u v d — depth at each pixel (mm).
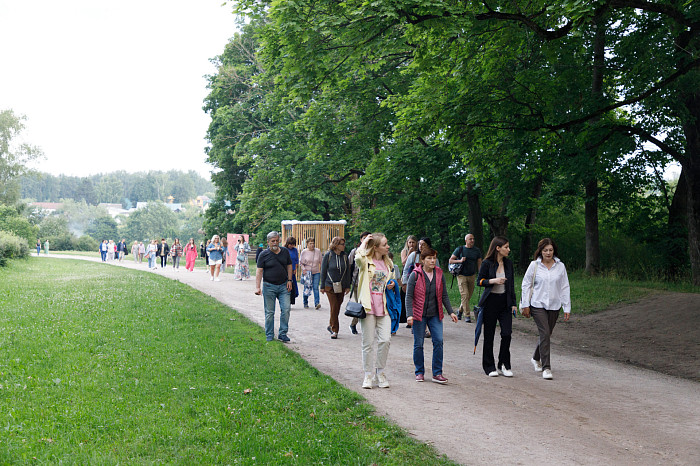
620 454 5246
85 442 5090
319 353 9648
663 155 21062
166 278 23625
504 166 16906
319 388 7098
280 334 10609
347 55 11461
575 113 15102
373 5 9508
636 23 16188
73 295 16172
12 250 36031
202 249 45875
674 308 13969
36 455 4723
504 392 7348
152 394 6602
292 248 15523
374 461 4859
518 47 13602
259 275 10453
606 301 15648
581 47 13609
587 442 5543
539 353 8711
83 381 6934
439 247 25844
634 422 6207
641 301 15273
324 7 10539
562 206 23953
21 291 17359
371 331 7488
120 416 5773
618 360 9930
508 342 8297
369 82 20891
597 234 21109
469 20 10500
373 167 23562
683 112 17500
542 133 14492
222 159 39531
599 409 6672
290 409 6211
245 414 5938
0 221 56312
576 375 8492
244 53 36188
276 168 29016
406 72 16750
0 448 4809
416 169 21891
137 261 45156
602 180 21672
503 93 13836
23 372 7281
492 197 22781
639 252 23469
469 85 13797
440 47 12758
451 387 7559
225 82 36656
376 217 24578
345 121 23469
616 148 17812
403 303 10688
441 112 13984
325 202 36344
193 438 5254
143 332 10391
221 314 13250
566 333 12492
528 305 8367
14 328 10344
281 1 10375
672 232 21062
